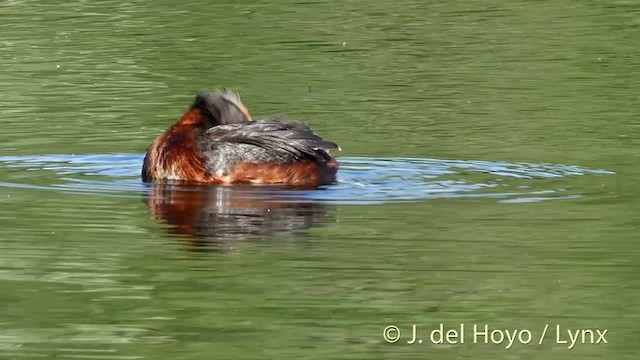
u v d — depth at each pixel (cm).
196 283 3039
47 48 6850
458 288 2998
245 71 6231
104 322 2806
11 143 4712
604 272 3095
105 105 5475
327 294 2970
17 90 5797
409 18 7719
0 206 3700
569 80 5981
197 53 6688
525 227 3459
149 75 6150
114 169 4244
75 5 8269
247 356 2605
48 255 3244
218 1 8388
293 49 6806
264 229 3441
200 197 3788
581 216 3578
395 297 2928
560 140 4772
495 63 6419
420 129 5000
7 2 8406
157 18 7788
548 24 7456
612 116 5219
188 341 2711
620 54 6588
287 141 3988
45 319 2828
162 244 3322
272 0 8394
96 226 3491
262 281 3038
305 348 2667
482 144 4712
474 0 8344
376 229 3438
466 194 3856
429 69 6275
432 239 3350
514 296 2933
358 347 2667
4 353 2638
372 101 5562
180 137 4019
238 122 4122
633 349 2670
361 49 6781
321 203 3722
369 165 4309
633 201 3756
